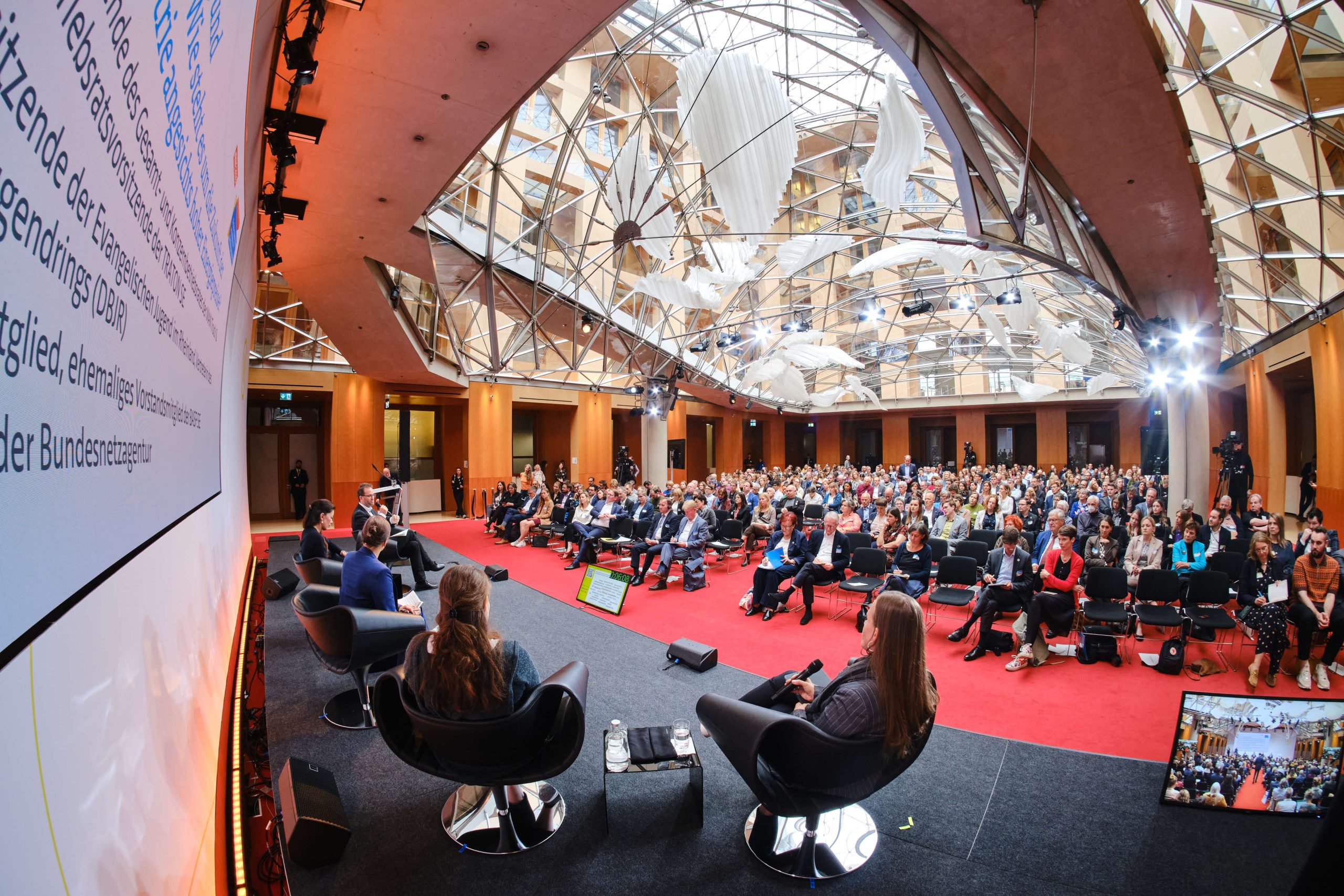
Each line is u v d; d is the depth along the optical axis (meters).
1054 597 6.51
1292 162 9.25
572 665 3.66
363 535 5.15
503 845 3.54
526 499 17.38
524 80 5.48
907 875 3.32
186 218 1.86
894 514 10.19
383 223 8.33
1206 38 7.62
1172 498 14.83
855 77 14.49
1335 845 1.00
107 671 1.21
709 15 12.48
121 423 1.24
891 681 2.99
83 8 0.85
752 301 26.47
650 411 23.39
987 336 33.09
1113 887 3.20
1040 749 4.69
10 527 0.67
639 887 3.24
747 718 3.10
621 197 11.76
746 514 13.91
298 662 6.57
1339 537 10.92
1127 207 8.03
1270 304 13.30
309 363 17.75
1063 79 5.91
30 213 0.68
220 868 2.64
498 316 20.78
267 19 3.72
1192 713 3.80
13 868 0.70
